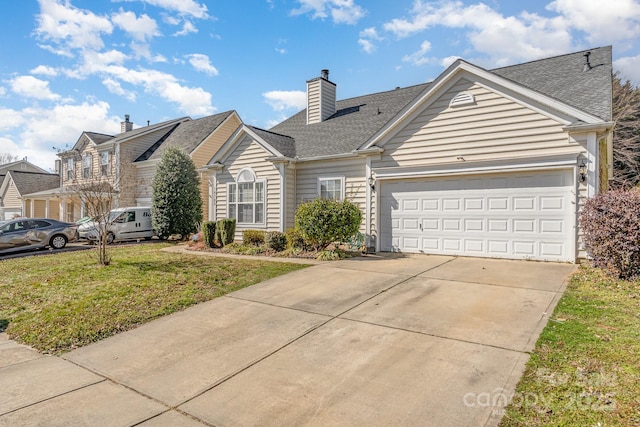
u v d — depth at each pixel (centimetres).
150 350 466
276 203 1323
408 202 1065
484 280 688
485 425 277
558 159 830
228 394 350
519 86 874
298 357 421
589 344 394
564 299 554
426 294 619
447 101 988
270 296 663
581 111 800
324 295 649
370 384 350
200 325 542
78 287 760
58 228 1557
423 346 423
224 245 1330
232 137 1430
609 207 663
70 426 306
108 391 368
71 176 2641
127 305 634
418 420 289
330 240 1048
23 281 847
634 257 645
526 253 879
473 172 941
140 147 2366
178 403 339
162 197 1767
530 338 423
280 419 303
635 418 269
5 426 307
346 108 1609
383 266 865
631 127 2269
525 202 882
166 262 1014
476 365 370
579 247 812
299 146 1403
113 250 1371
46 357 458
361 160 1184
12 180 3162
